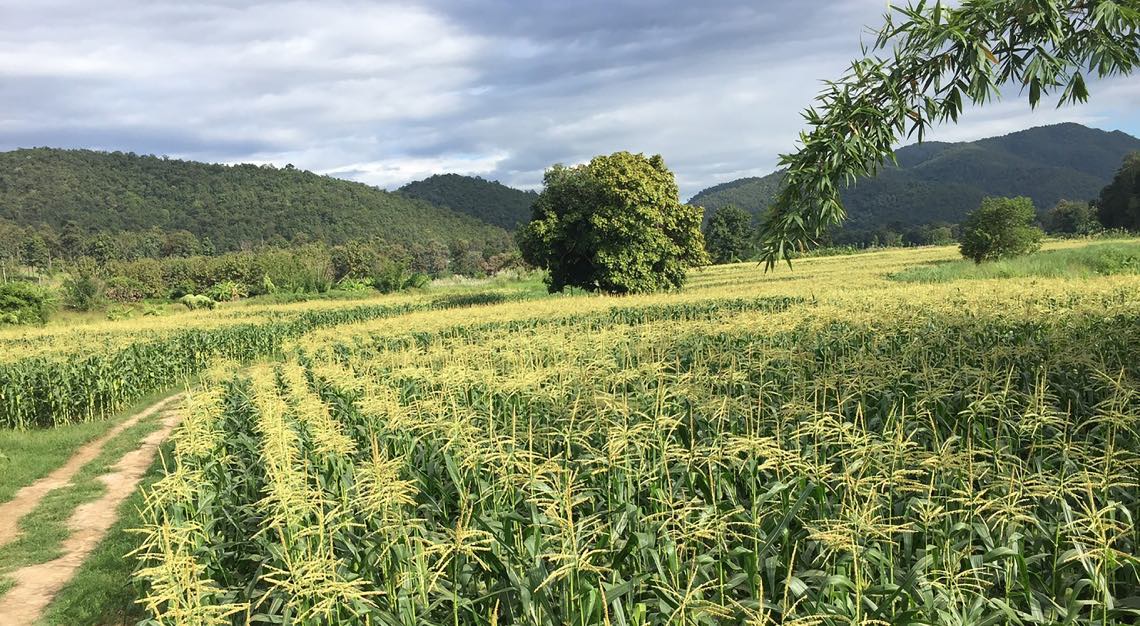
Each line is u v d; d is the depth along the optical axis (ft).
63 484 37.19
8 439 46.57
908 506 14.17
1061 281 69.26
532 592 12.71
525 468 17.10
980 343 36.27
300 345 62.13
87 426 51.67
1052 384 23.91
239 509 20.61
